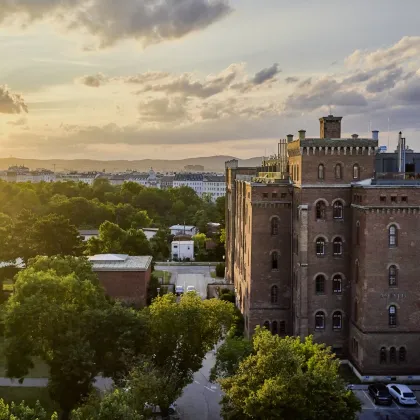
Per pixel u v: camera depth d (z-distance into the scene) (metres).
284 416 44.34
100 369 58.47
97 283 77.88
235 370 52.59
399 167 76.94
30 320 56.75
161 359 57.03
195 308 57.66
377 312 66.69
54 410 60.28
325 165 70.88
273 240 77.50
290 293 77.94
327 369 48.38
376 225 66.19
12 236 98.25
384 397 60.38
